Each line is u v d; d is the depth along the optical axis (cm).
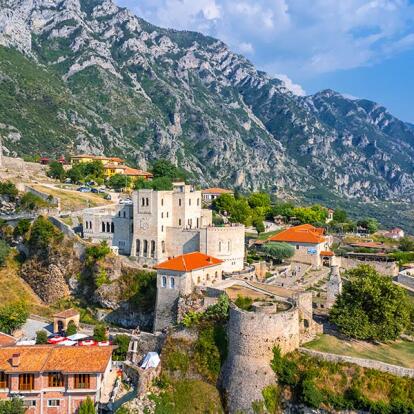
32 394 7012
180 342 7769
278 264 12975
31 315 11188
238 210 17475
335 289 9294
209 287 8881
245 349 7019
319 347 7312
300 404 6688
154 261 11350
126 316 10525
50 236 12600
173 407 7131
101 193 18688
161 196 11438
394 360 7056
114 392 7244
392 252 15400
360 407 6412
